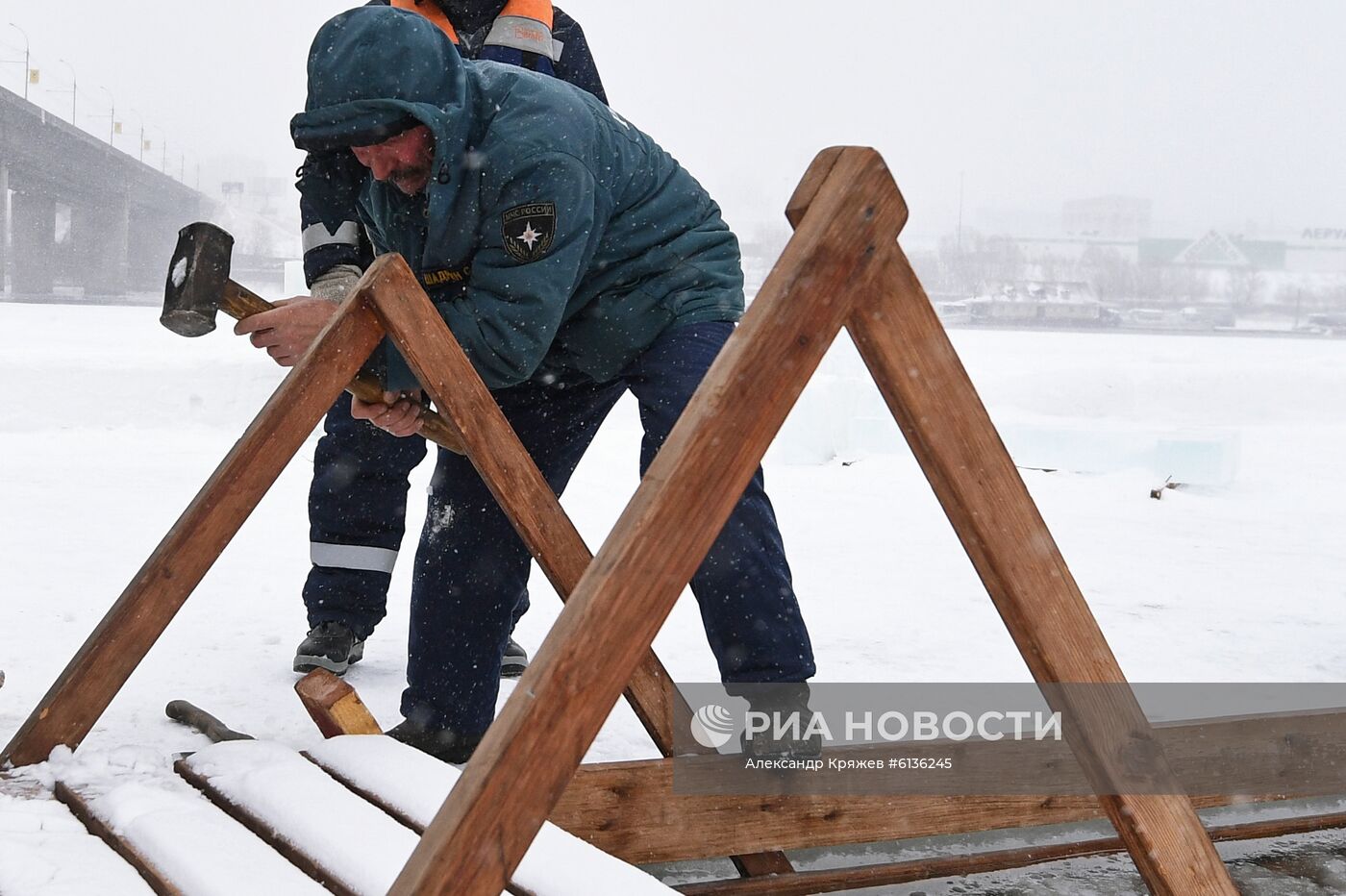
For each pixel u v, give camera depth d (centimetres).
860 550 535
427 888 102
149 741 238
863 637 373
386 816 159
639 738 265
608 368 228
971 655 352
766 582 201
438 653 233
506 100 207
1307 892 205
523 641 363
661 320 225
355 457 297
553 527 195
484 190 203
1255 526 643
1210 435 826
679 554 113
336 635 301
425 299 191
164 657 318
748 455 117
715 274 229
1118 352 2458
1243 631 400
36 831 167
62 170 6256
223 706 273
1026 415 1210
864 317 126
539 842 150
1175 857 138
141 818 162
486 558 230
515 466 193
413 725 235
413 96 199
